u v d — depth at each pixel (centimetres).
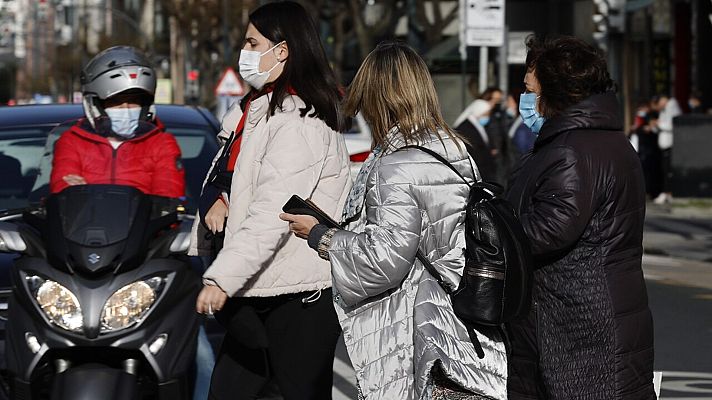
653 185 3316
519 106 729
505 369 648
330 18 5359
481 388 639
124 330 752
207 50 8075
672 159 2880
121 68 870
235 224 728
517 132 2275
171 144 892
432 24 5231
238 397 760
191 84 7425
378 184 643
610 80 692
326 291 732
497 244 634
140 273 763
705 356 1301
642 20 4619
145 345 757
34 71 14825
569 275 674
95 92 873
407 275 647
